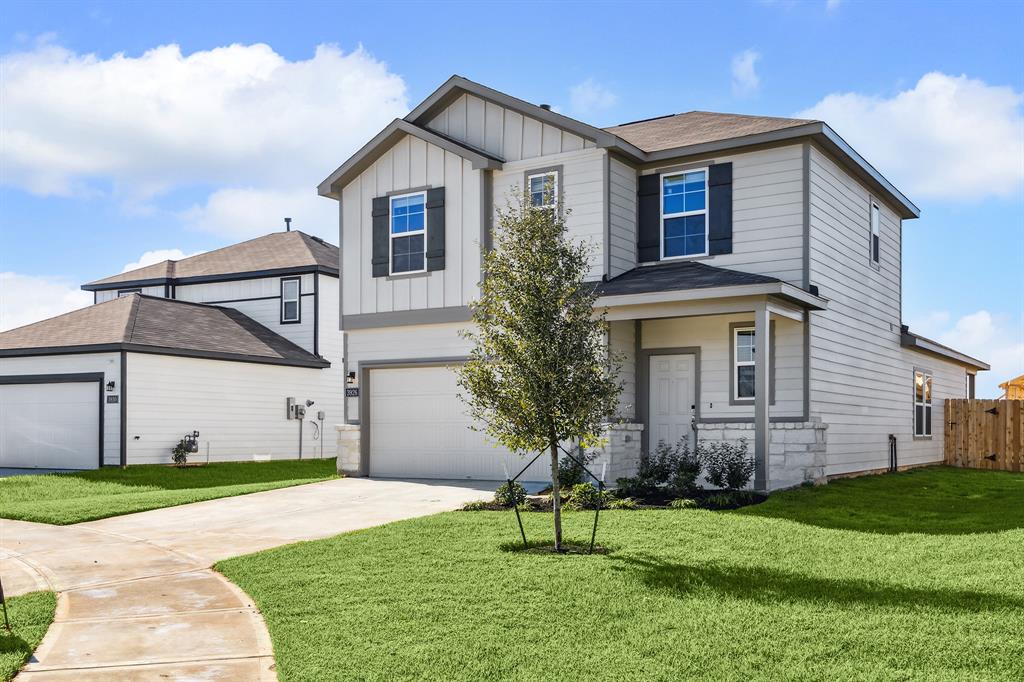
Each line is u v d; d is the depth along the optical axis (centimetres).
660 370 1734
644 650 618
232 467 2353
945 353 2461
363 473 1905
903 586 776
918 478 1845
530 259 1008
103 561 968
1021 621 654
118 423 2194
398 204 1902
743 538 1015
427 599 754
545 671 581
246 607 767
